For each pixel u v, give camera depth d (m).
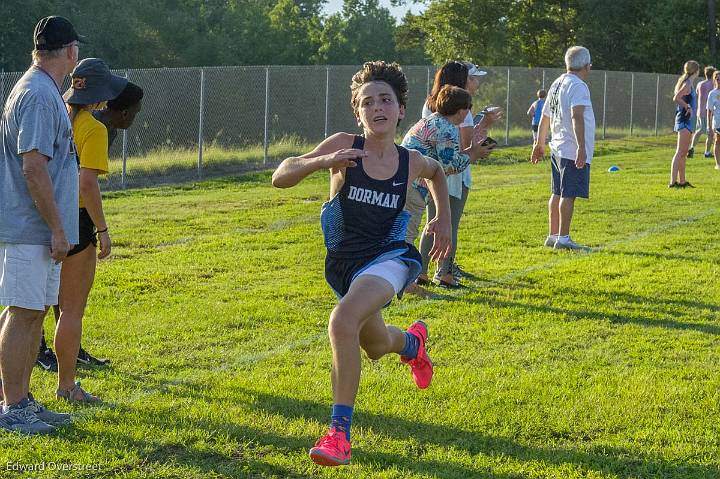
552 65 52.97
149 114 25.72
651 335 7.38
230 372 6.38
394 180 4.86
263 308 8.27
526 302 8.48
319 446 4.41
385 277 4.73
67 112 5.31
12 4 39.50
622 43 49.22
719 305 8.38
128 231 12.90
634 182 18.53
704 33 47.47
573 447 5.03
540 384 6.07
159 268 10.13
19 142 5.02
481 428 5.30
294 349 7.00
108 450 4.89
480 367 6.50
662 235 12.20
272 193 18.23
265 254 11.05
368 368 6.44
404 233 4.96
